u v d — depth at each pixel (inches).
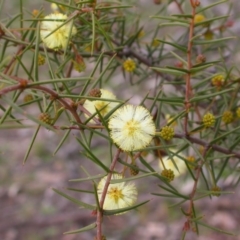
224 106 8.5
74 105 5.9
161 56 9.5
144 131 5.8
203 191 6.8
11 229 22.5
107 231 21.7
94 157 5.6
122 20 8.9
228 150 7.4
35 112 23.7
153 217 21.7
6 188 24.5
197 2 6.9
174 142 8.9
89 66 16.1
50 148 25.9
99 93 6.2
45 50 6.7
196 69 6.8
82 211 22.8
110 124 5.8
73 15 6.6
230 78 8.6
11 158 26.0
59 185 24.0
